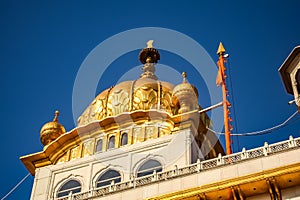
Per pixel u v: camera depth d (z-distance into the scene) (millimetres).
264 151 39812
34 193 48625
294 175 37562
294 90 46656
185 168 41562
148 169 46969
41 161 50688
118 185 42750
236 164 40000
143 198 40781
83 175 48656
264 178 37938
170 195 39344
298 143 39500
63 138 51344
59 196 48125
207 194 38656
